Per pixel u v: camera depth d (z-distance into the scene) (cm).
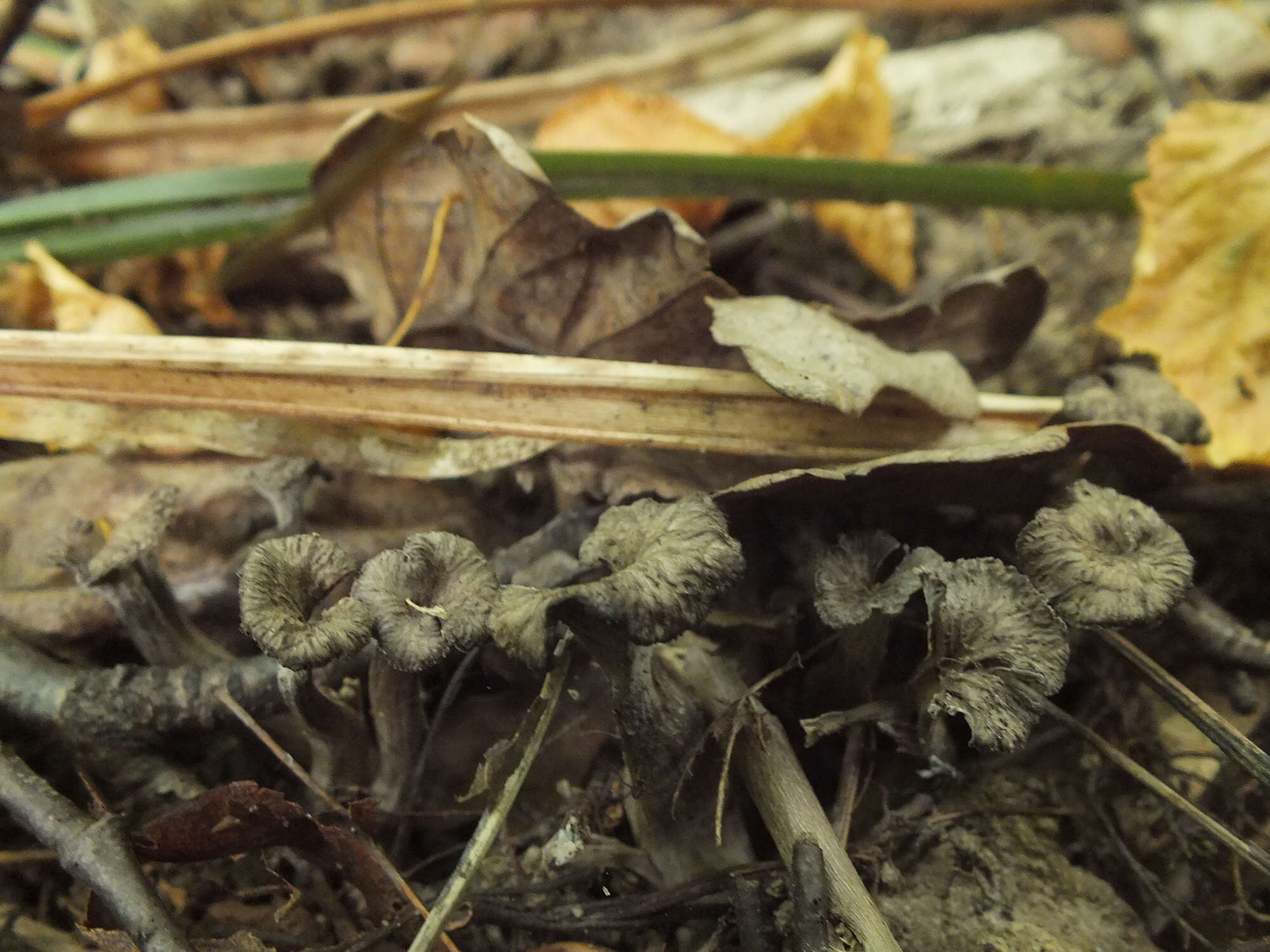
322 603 14
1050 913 14
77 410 16
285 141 22
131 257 19
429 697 15
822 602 13
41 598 16
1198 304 17
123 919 13
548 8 23
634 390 16
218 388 16
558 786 15
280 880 14
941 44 26
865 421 16
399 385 16
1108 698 16
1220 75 23
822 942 13
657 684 14
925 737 14
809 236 22
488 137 15
